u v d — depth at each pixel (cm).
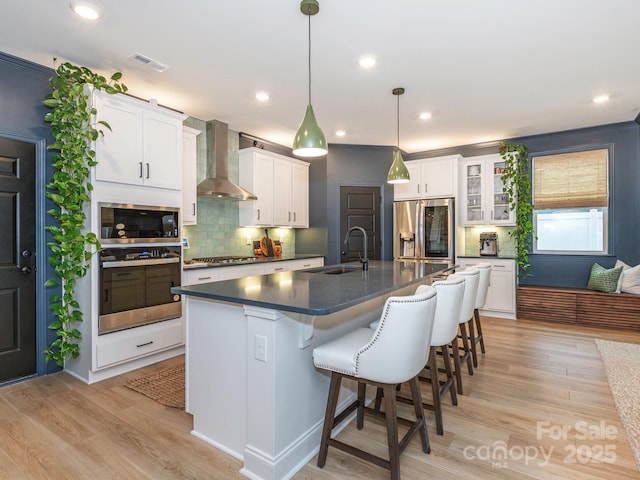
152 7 215
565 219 491
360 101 369
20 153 273
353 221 554
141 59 279
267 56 275
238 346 182
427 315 157
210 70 299
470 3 213
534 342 378
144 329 303
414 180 550
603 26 237
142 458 181
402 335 150
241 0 209
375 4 213
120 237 287
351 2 211
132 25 234
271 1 210
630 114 413
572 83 326
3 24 230
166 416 223
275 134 488
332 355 167
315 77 313
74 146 265
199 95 352
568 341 379
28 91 278
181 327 331
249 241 498
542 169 495
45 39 249
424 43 257
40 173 283
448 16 226
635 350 347
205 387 198
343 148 551
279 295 175
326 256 545
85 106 265
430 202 527
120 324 285
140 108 302
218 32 243
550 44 259
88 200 270
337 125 450
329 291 188
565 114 412
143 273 301
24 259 276
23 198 275
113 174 282
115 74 280
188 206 376
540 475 168
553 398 248
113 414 225
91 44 257
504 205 506
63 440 197
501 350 353
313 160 559
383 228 564
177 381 275
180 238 332
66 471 171
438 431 204
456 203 515
